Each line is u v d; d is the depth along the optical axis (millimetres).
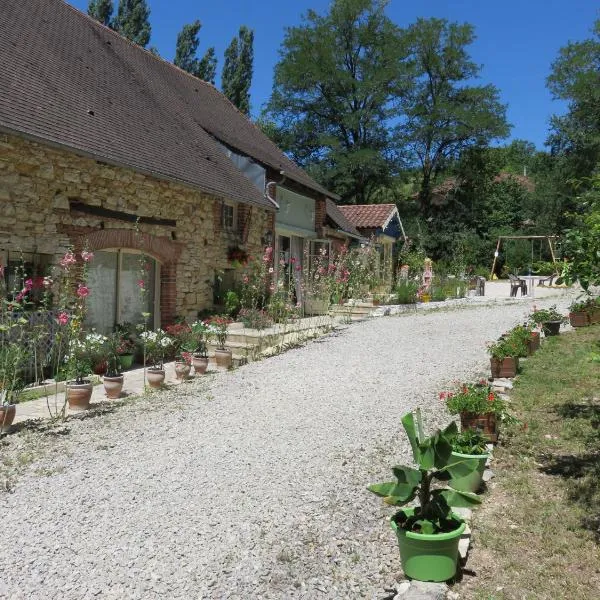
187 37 35562
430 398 7953
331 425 6824
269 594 3570
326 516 4559
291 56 37938
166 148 12383
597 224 5246
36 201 8891
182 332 10859
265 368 10312
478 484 4938
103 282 10602
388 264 24328
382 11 37781
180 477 5309
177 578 3707
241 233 14766
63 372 7930
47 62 11266
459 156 40562
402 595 3375
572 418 6781
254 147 18297
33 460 5750
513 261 35844
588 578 3701
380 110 38156
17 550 4031
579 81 37594
